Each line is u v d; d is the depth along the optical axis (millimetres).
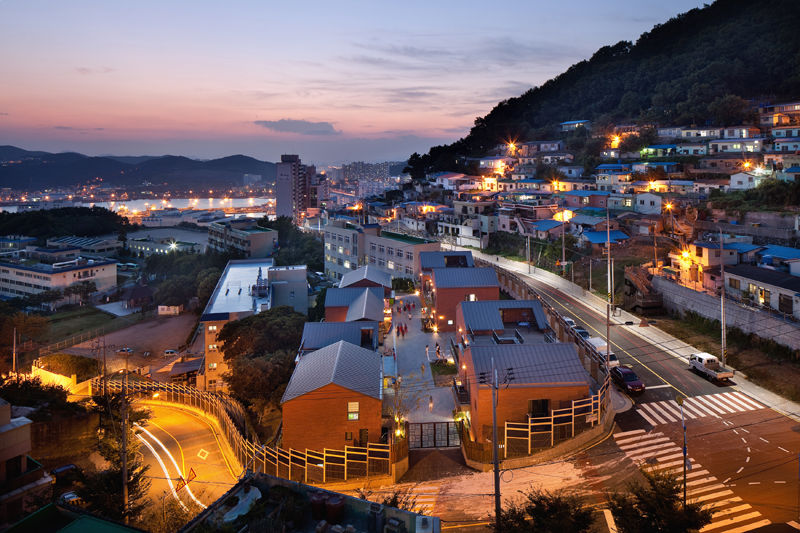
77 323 108625
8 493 26562
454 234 122000
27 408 41969
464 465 35719
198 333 93250
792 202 80250
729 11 176375
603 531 27578
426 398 45719
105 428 40906
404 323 66062
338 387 37344
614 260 80938
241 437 40000
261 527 16688
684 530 22188
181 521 29219
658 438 37562
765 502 29625
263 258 121438
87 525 14875
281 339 58906
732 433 37781
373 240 96938
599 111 172250
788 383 44375
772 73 137750
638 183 106562
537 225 102062
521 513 24578
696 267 65438
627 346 55625
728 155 109375
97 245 177000
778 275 55719
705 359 48281
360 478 34094
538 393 37344
